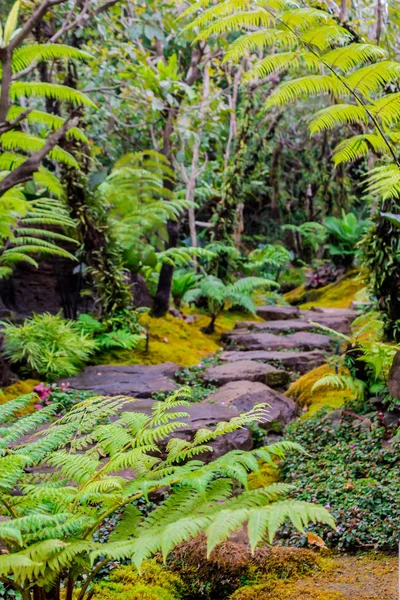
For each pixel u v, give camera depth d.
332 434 4.70
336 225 13.20
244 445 4.64
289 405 5.60
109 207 7.74
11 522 1.92
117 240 7.41
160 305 8.65
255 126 12.15
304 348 8.05
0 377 5.58
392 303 5.96
